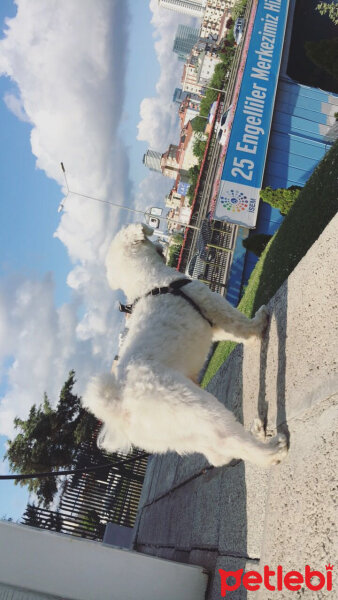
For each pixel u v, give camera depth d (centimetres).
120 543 867
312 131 1554
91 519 737
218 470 367
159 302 272
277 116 1555
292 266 589
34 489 774
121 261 307
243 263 1412
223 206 1435
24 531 301
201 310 284
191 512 438
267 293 684
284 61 1639
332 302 213
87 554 304
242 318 299
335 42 856
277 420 251
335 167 510
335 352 198
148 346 247
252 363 332
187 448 233
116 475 847
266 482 252
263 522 245
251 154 1471
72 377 869
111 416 241
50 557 297
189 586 310
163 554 539
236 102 1526
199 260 1545
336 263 216
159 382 228
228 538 300
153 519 680
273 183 1467
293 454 220
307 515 190
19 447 808
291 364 249
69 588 291
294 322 259
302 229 589
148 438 239
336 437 183
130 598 296
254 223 1415
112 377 246
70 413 831
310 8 1819
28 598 279
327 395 196
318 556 173
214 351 975
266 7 1655
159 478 718
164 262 322
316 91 1608
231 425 218
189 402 221
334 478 177
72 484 758
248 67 1570
